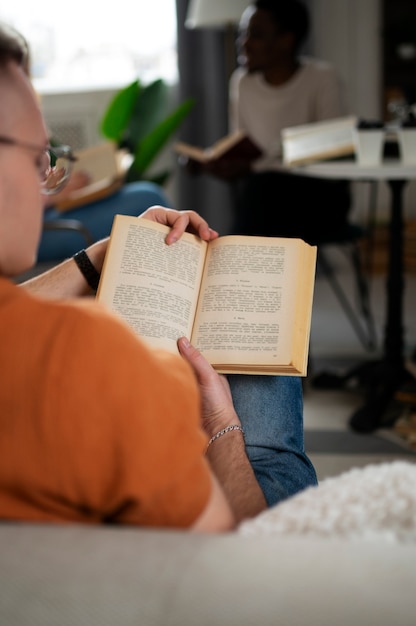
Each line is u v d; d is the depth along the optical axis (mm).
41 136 688
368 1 4543
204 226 1181
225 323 1104
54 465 608
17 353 610
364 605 488
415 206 4656
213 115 4531
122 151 3807
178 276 1124
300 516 654
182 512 647
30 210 682
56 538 554
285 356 1080
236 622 483
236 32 4328
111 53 4691
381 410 2627
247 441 1197
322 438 2516
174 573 512
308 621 481
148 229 1134
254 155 3131
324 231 3049
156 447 622
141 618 487
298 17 3453
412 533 610
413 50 4520
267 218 3023
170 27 4664
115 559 527
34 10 4605
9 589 506
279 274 1132
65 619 489
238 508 936
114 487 622
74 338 612
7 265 690
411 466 704
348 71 4637
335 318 3812
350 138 2582
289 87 3494
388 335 2826
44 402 598
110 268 1096
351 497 666
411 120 2482
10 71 672
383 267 4512
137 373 624
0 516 629
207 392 1066
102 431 608
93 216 2926
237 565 519
